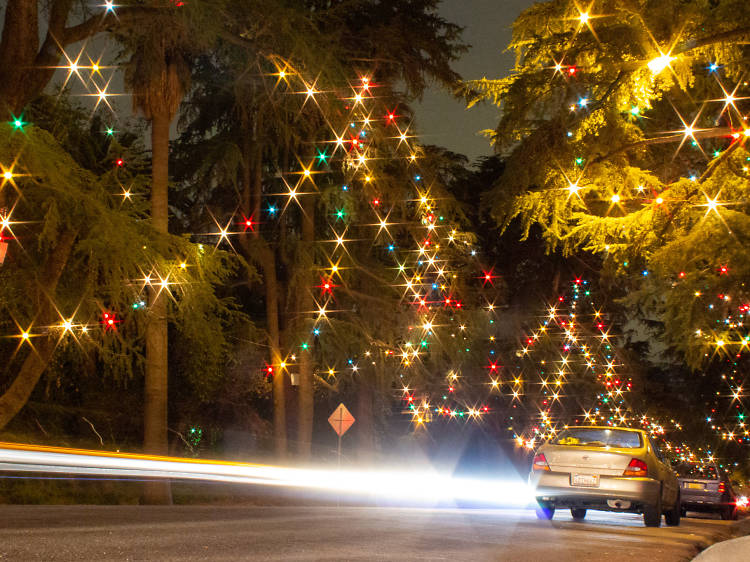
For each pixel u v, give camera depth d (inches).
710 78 755.4
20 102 890.7
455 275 1413.6
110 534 305.9
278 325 1504.7
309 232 1392.7
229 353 1312.7
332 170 1362.0
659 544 426.0
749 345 650.8
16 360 1012.5
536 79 665.6
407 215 1408.7
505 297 1738.4
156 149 1018.7
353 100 1222.9
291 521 425.4
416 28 1363.2
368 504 1152.8
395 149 1368.1
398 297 1419.8
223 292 1422.2
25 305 888.9
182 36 977.5
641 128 794.2
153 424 992.2
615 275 824.3
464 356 1401.3
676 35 635.5
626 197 745.0
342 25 1333.7
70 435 1232.8
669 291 648.4
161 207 1013.8
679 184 709.3
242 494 1133.1
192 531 338.3
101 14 911.0
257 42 1067.3
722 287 626.8
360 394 1550.2
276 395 1401.3
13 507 446.0
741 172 695.1
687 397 1980.8
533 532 443.5
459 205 1437.0
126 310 914.1
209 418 1464.1
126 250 828.6
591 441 648.4
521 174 684.7
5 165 745.0
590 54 663.1
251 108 1320.1
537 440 1717.5
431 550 315.9
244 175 1370.6
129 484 964.0
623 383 1749.5
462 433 1770.4
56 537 285.1
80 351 941.8
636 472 610.5
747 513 1480.1
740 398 1838.1
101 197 849.5
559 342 1681.8
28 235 869.8
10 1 882.8
